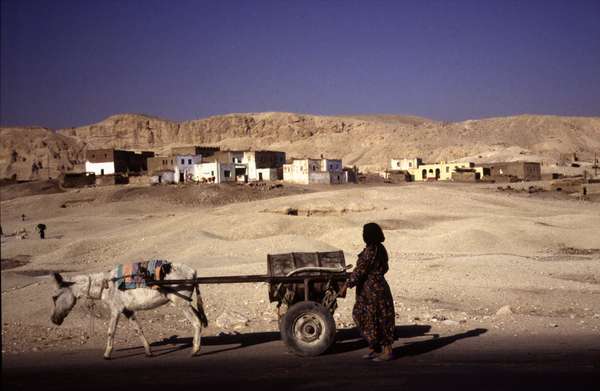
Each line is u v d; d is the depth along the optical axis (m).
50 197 87.69
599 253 34.44
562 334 11.29
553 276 23.64
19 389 7.52
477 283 20.52
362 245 35.78
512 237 38.56
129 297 9.80
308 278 9.73
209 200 83.31
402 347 10.10
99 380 8.00
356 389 7.23
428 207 59.16
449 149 193.62
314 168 101.62
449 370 8.17
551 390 7.00
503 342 10.41
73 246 37.62
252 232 41.75
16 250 40.69
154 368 8.77
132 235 44.19
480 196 69.69
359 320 9.22
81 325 13.26
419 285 19.83
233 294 17.83
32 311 14.74
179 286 9.94
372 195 66.25
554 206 68.31
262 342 10.91
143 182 104.75
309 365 8.75
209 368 8.68
